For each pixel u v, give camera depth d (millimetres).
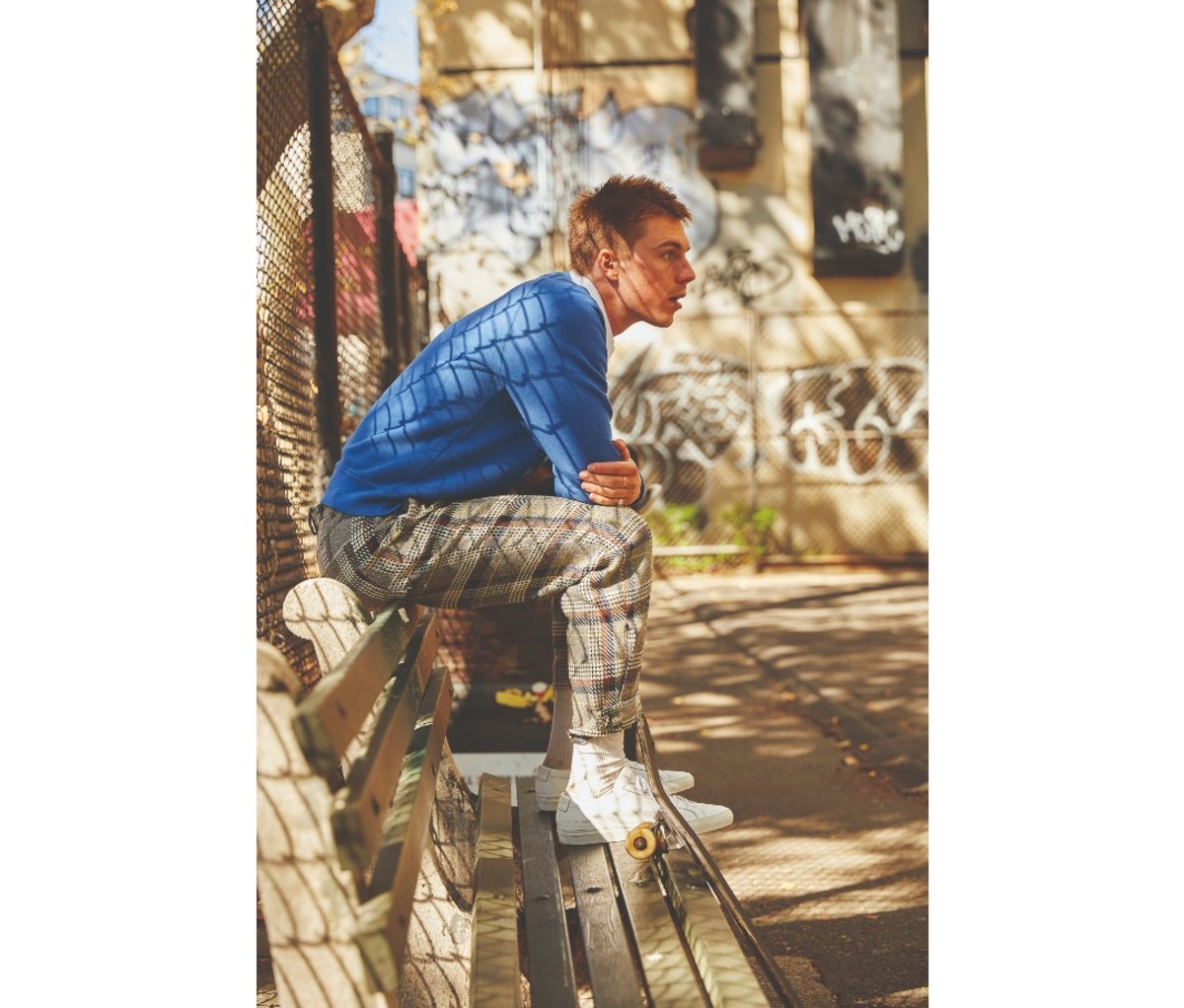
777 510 13719
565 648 2221
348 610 1865
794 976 2691
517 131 13688
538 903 1703
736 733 5582
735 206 13711
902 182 13375
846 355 13695
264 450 2447
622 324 2209
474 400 1995
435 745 1778
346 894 1121
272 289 2580
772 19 13609
